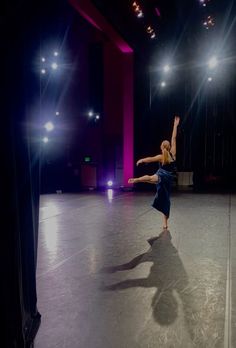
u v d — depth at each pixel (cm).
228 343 259
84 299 342
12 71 208
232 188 1516
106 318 302
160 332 276
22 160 227
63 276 409
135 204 1018
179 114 1722
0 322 191
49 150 1574
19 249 206
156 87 1628
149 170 1593
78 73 1541
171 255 493
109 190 1443
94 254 500
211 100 1722
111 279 398
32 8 239
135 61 1391
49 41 1436
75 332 278
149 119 1587
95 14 975
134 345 258
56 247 540
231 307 319
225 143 1745
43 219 783
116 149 1525
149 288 370
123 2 1061
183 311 313
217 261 463
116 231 655
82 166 1571
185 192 1356
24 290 241
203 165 1750
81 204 1027
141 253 504
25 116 225
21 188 230
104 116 1534
